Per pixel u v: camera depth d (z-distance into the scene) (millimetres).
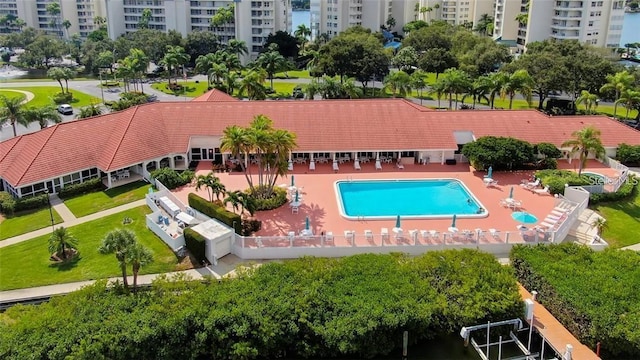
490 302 37531
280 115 72125
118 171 64875
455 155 70812
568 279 39938
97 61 140000
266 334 35219
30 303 42250
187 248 48969
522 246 45250
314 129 70125
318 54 128375
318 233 51594
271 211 56281
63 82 136625
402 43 159125
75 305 37281
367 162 70375
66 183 62094
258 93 93188
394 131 70250
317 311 36688
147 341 34844
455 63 132125
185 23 176375
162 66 150250
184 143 68000
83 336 34250
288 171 67312
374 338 35844
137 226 53750
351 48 121375
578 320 36625
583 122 74375
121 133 66625
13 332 34531
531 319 37312
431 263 41750
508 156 65188
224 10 170250
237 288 39156
